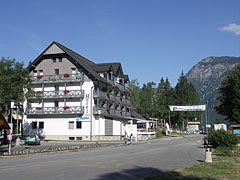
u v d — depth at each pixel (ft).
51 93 172.04
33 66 178.81
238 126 133.90
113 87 193.77
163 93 359.05
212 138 98.07
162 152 83.66
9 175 39.29
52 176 38.40
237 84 164.86
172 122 366.43
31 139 122.21
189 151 87.40
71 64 172.65
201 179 34.91
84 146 106.73
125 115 210.38
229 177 36.47
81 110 165.89
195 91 408.67
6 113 123.03
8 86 116.78
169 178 35.53
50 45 173.78
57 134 170.50
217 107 180.45
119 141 160.25
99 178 36.94
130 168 47.26
